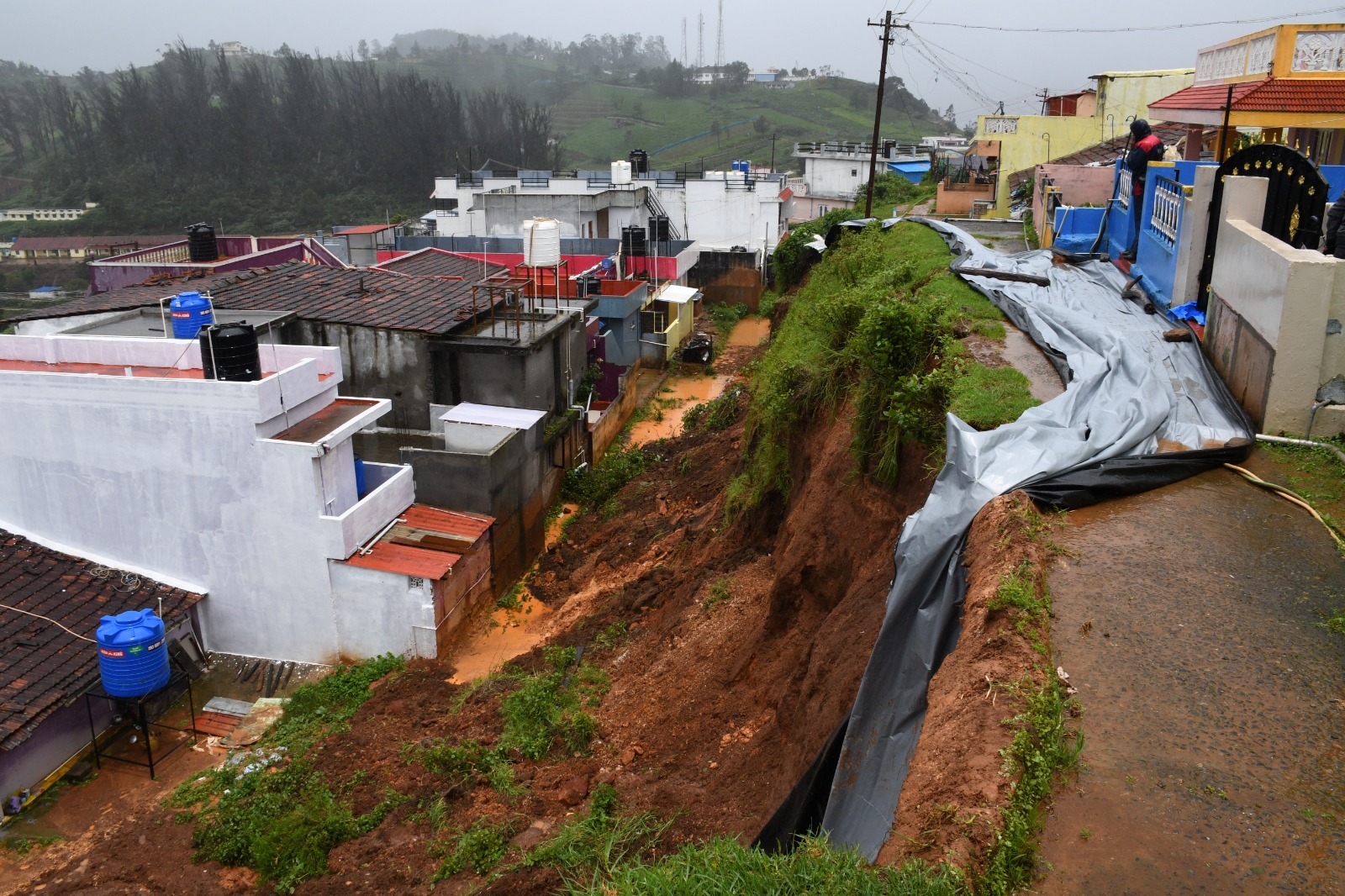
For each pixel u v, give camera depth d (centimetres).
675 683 1295
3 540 1709
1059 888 450
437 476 1889
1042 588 659
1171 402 988
